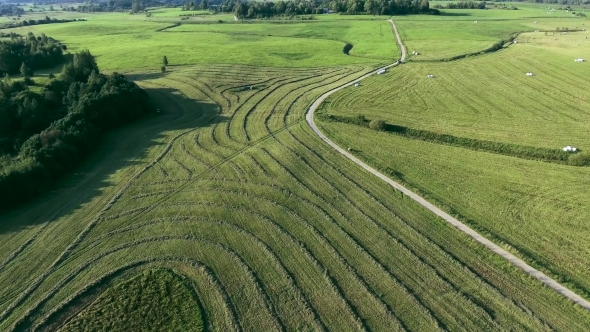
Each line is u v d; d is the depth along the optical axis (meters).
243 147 57.59
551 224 38.88
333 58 108.44
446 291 31.77
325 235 38.50
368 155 54.56
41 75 91.00
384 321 29.28
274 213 41.91
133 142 60.00
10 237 38.69
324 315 29.89
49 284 33.22
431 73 90.06
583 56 98.00
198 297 31.75
